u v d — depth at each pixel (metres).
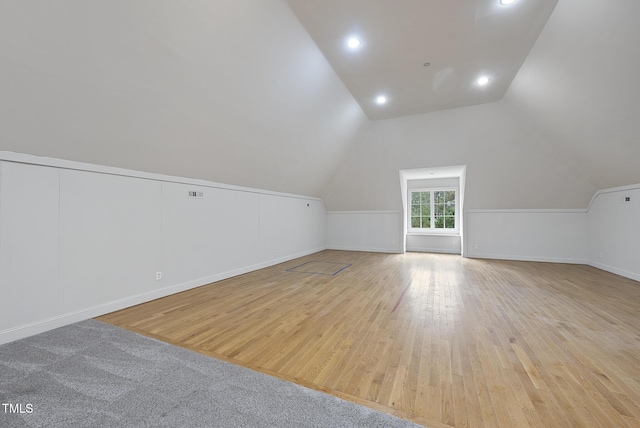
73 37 2.04
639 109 3.12
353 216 8.45
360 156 6.98
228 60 3.00
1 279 2.37
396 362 2.06
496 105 5.09
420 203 8.55
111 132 2.86
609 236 5.28
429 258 7.04
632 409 1.55
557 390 1.72
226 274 4.84
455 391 1.71
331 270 5.55
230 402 1.62
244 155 4.58
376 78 4.29
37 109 2.29
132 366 2.00
